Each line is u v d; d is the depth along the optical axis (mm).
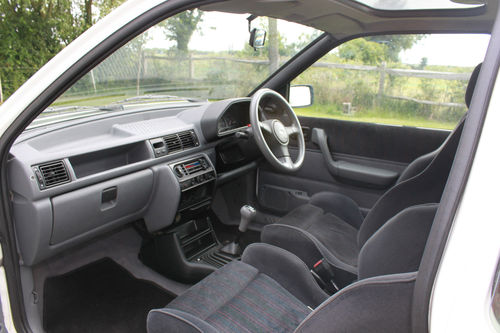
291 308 1322
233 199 2834
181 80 3178
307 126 2656
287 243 1684
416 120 3770
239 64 2912
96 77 2484
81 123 1845
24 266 1611
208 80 3066
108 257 2346
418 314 602
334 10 1810
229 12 1851
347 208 2059
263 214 2826
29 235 1511
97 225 1806
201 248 2352
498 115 558
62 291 2072
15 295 1322
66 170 1558
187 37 4941
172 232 2193
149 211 2070
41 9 6574
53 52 6926
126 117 2049
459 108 3877
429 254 587
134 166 1837
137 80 2883
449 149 1194
